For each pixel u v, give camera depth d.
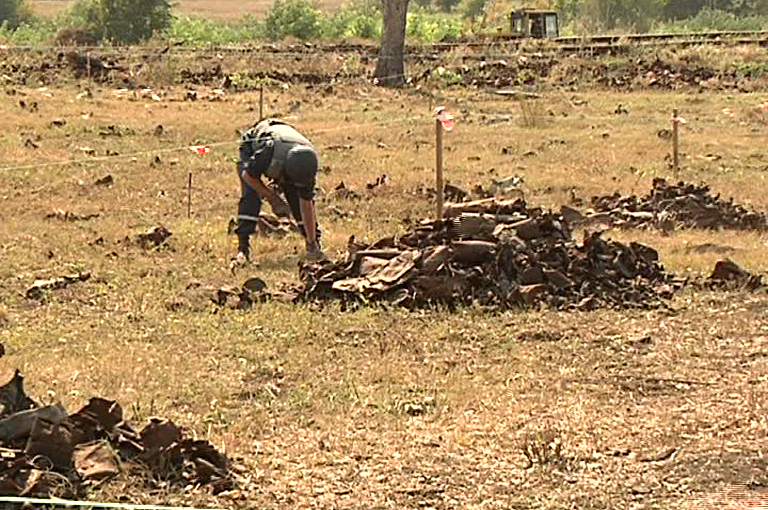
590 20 77.94
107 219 19.39
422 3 132.38
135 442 8.32
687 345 12.10
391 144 29.06
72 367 11.07
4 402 8.66
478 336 12.36
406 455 8.86
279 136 16.12
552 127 33.00
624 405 10.15
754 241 17.95
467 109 37.94
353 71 47.38
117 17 65.69
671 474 8.52
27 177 22.88
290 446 9.05
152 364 11.23
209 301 13.95
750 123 34.12
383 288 13.63
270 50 52.41
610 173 25.19
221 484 8.07
